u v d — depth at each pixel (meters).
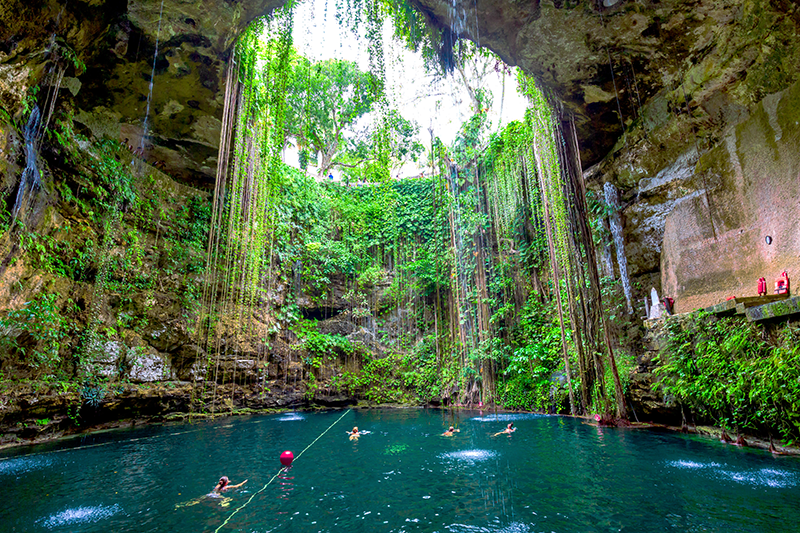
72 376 6.59
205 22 6.21
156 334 8.29
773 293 5.14
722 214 6.10
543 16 5.96
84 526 2.71
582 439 5.34
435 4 6.36
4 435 5.48
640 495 3.08
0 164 5.28
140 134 8.23
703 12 5.37
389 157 10.21
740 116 5.89
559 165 7.48
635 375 6.64
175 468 4.29
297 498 3.24
